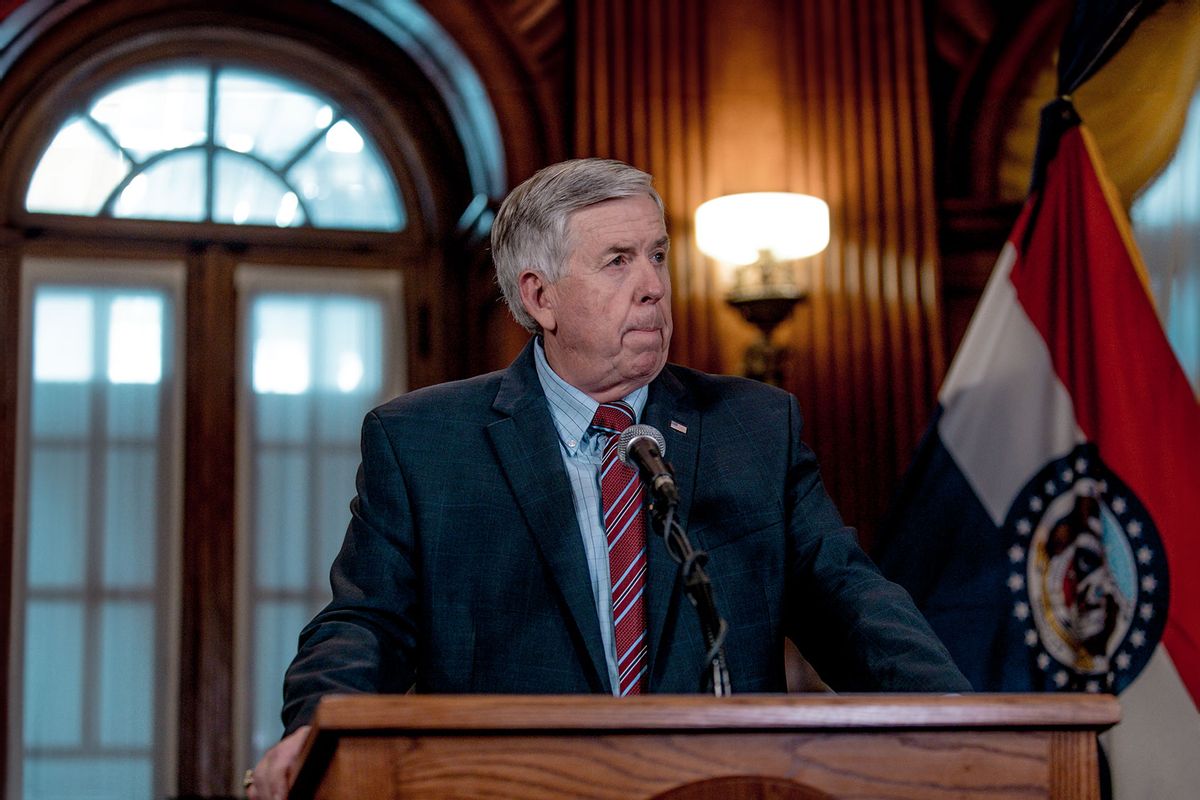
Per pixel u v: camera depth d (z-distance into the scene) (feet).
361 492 13.67
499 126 33.06
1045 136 28.96
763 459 13.73
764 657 12.85
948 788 8.88
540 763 8.52
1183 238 30.12
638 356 13.78
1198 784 25.21
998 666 26.78
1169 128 30.19
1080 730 9.07
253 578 32.89
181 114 34.42
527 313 14.43
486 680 12.73
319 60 34.96
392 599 12.94
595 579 13.25
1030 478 27.43
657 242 14.08
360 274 34.63
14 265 32.89
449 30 33.09
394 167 35.14
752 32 34.22
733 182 33.50
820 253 33.37
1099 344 27.30
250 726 32.27
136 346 33.27
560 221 13.89
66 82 33.53
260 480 33.35
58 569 32.09
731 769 8.68
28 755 31.24
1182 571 26.02
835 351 32.94
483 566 13.10
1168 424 26.73
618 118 33.30
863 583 12.66
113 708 31.78
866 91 34.17
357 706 8.30
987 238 34.14
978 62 34.63
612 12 33.73
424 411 13.88
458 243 34.65
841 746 8.81
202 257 33.88
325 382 34.04
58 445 32.55
